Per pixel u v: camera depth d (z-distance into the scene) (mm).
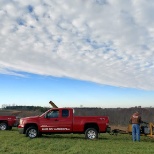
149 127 17062
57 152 11812
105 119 17016
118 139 17203
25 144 14133
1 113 45188
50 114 17312
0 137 17359
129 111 33594
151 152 12086
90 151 12125
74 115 17250
